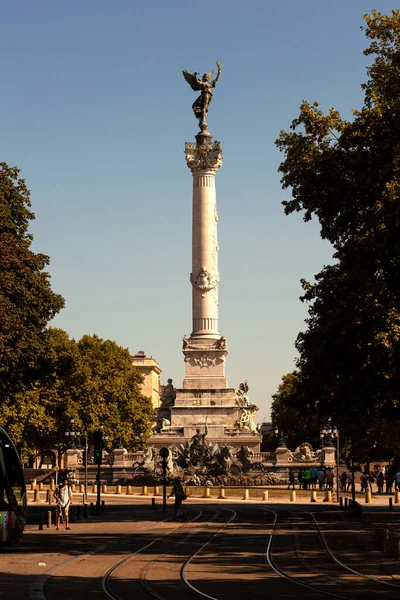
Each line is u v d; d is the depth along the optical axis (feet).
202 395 449.48
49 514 196.24
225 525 197.26
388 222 172.65
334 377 204.85
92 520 217.36
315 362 201.98
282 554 134.21
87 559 128.88
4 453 147.74
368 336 183.52
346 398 207.62
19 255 235.40
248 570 115.24
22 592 95.45
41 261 245.86
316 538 161.27
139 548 145.79
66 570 115.96
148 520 216.13
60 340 494.59
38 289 238.27
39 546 150.10
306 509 260.01
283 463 419.54
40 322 241.55
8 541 144.56
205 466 404.57
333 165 187.52
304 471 379.14
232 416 445.37
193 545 150.30
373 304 179.01
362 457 446.60
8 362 223.92
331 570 114.21
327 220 195.52
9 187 245.04
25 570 115.34
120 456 431.02
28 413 372.17
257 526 193.67
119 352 574.15
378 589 96.94
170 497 330.75
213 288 456.86
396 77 184.55
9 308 224.33
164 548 145.48
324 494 336.49
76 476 410.72
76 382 445.37
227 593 95.45
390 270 180.55
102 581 104.99
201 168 459.73
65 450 458.50
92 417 447.42
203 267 455.63
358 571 112.47
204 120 477.77
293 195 199.00
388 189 173.37
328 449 424.46
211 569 116.67
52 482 392.06
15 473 148.77
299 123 196.85
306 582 103.14
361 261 182.60
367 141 181.06
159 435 443.32
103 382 513.86
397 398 201.67
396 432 400.47
